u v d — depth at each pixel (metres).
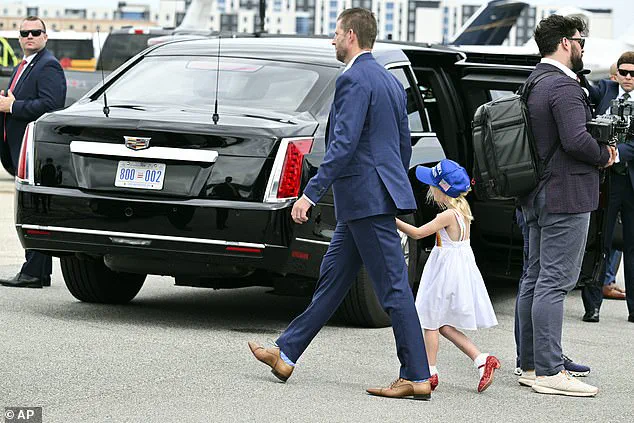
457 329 8.17
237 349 9.00
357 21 7.65
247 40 11.22
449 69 11.48
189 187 9.30
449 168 8.13
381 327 10.22
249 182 9.20
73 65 47.38
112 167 9.48
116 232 9.45
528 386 8.32
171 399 7.28
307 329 7.88
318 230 9.45
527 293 8.41
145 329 9.70
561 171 8.10
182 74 10.52
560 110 8.00
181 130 9.30
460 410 7.44
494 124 8.18
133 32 44.03
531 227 8.40
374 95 7.57
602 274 11.46
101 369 8.05
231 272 9.45
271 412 7.07
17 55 50.25
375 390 7.70
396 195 7.60
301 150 9.32
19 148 11.88
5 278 12.35
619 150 11.38
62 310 10.52
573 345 10.08
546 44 8.22
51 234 9.66
